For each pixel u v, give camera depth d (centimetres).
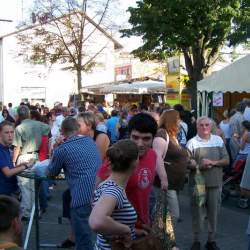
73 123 580
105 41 4241
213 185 672
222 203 1034
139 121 392
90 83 4528
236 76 1266
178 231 795
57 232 793
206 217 691
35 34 3338
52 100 4566
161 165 599
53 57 3256
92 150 562
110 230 321
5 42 4425
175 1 2591
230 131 1152
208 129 669
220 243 736
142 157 393
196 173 669
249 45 3058
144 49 2825
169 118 657
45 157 896
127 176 342
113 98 3612
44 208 872
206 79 1347
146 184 388
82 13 3161
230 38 2694
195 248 678
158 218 397
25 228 798
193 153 668
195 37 2669
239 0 2644
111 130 1548
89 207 548
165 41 2700
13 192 612
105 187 334
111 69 4525
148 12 2694
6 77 4447
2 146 604
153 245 350
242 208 988
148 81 3027
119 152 336
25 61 3712
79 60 3153
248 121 1043
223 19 2627
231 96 1961
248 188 474
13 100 4472
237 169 1034
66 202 689
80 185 547
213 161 664
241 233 794
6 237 252
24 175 602
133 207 365
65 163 556
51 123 1544
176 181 649
